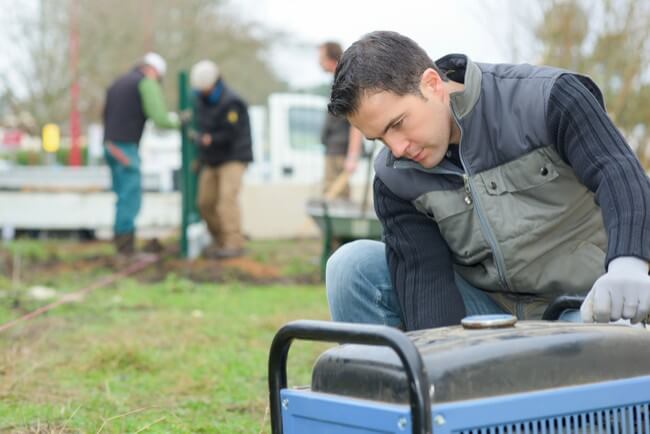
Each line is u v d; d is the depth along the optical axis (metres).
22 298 9.28
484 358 2.56
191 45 28.52
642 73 10.34
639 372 2.77
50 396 5.32
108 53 27.38
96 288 10.28
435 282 3.77
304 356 6.48
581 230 3.67
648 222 2.99
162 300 9.52
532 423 2.58
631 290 2.85
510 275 3.70
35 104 26.12
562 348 2.67
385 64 3.28
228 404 5.24
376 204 3.87
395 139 3.34
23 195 16.03
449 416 2.46
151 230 16.25
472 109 3.50
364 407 2.58
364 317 3.99
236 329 7.73
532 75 3.54
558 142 3.44
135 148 12.42
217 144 12.67
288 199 19.00
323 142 12.63
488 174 3.58
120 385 5.67
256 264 12.46
